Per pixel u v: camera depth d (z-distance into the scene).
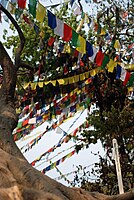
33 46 15.10
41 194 5.23
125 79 11.40
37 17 8.49
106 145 15.09
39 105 13.75
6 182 5.38
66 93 13.85
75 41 9.47
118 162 10.96
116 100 15.22
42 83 12.34
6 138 6.54
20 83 14.02
